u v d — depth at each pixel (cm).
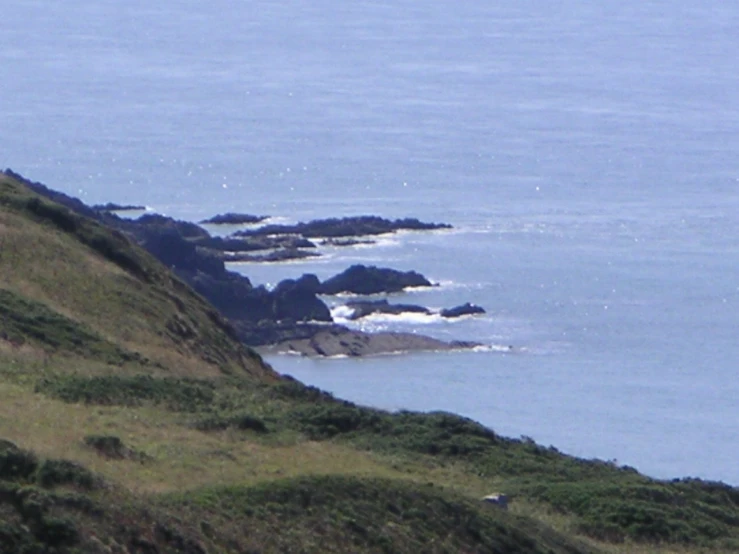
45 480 5669
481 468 9381
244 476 7106
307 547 6197
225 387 10350
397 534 6650
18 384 8556
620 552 8188
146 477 6694
